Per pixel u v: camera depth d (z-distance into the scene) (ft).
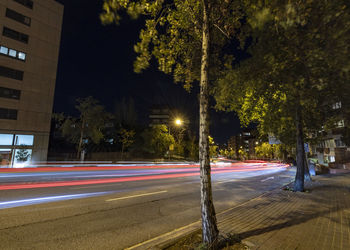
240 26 19.13
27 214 18.76
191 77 22.56
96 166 91.61
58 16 111.45
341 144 106.11
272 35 15.35
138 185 39.29
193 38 21.47
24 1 98.37
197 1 17.84
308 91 15.56
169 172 74.18
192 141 181.37
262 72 18.34
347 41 12.73
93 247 12.98
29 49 99.25
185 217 19.67
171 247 12.00
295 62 15.07
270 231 15.31
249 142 443.73
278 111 35.76
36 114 99.86
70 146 160.35
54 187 33.17
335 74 14.55
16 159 91.56
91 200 25.21
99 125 98.43
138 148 135.23
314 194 32.12
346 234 15.05
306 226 16.69
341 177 59.67
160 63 18.97
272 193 32.78
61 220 17.70
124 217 19.27
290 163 202.28
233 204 25.84
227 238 13.39
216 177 61.87
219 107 24.94
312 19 13.52
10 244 12.92
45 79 104.01
